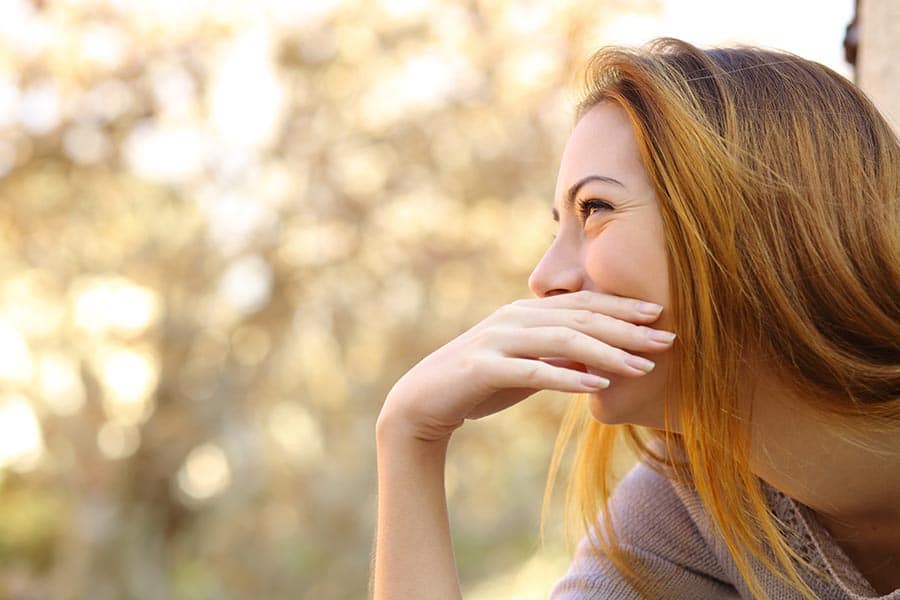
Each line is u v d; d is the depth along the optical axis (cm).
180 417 1333
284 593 1329
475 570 1366
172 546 1360
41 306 1295
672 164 175
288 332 1346
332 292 1330
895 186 181
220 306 1338
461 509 1393
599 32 1216
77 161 1279
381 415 200
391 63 1311
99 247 1302
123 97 1287
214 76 1308
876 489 182
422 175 1317
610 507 227
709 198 173
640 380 180
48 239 1287
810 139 178
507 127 1297
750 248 173
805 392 174
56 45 1266
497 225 1322
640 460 221
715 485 179
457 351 192
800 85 183
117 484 1320
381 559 200
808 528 189
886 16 249
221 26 1304
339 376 1347
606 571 219
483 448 1355
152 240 1306
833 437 177
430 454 200
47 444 1302
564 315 181
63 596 1310
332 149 1318
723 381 174
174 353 1321
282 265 1324
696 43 199
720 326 173
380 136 1320
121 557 1318
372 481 1346
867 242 176
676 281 175
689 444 178
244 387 1345
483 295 1322
